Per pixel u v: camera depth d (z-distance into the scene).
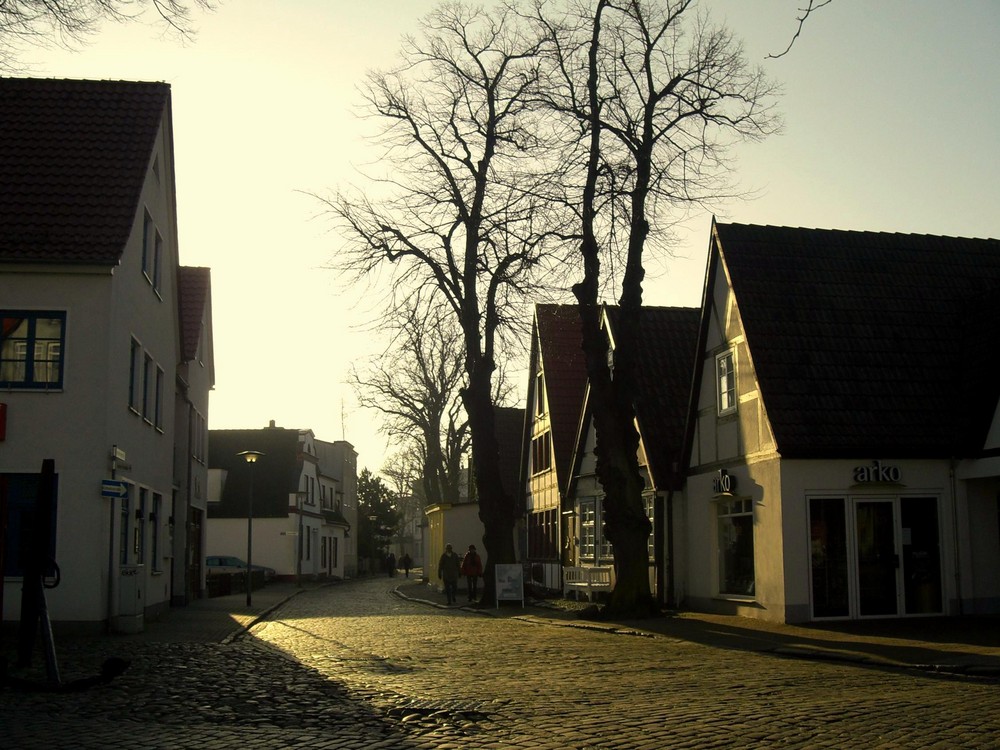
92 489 20.52
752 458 24.62
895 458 23.41
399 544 132.50
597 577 33.19
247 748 8.84
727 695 12.00
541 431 43.09
